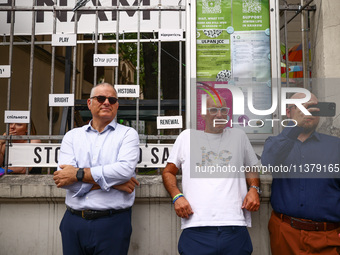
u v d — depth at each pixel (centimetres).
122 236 238
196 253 234
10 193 279
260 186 281
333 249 231
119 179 231
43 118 1062
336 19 304
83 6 312
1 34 371
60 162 246
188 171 252
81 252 239
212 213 237
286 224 242
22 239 288
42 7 311
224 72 306
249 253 241
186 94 303
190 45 307
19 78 870
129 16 376
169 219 290
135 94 302
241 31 309
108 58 306
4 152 317
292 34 531
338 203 231
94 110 252
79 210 235
